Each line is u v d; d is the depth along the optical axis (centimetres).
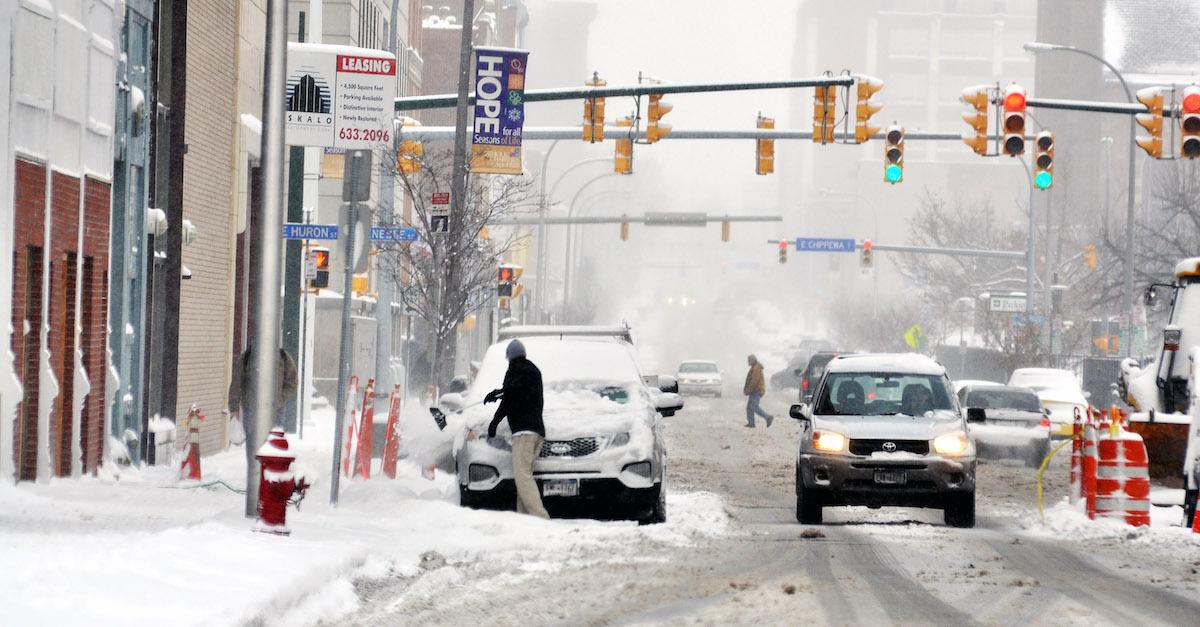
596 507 4656
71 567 2519
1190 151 7306
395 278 8350
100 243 5134
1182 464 5144
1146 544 4075
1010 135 7544
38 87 4375
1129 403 6216
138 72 5766
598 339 5103
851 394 5041
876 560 3616
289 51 4738
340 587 2852
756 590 3028
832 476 4703
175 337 6394
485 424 4516
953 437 4747
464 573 3256
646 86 7512
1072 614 2762
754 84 7525
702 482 6412
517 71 7325
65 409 4841
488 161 8450
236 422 4619
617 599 2897
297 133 4738
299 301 8825
